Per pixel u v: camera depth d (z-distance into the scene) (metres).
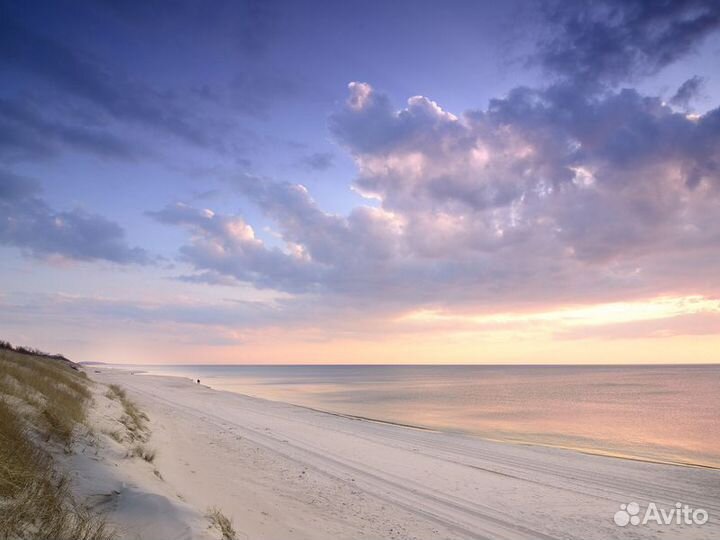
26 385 11.15
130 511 6.24
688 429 30.05
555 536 9.59
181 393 41.25
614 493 13.30
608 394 61.16
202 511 7.00
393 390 67.38
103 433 10.28
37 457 6.45
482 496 12.17
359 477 13.32
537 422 32.62
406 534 8.95
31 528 4.58
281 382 93.44
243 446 16.27
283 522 8.48
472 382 96.75
